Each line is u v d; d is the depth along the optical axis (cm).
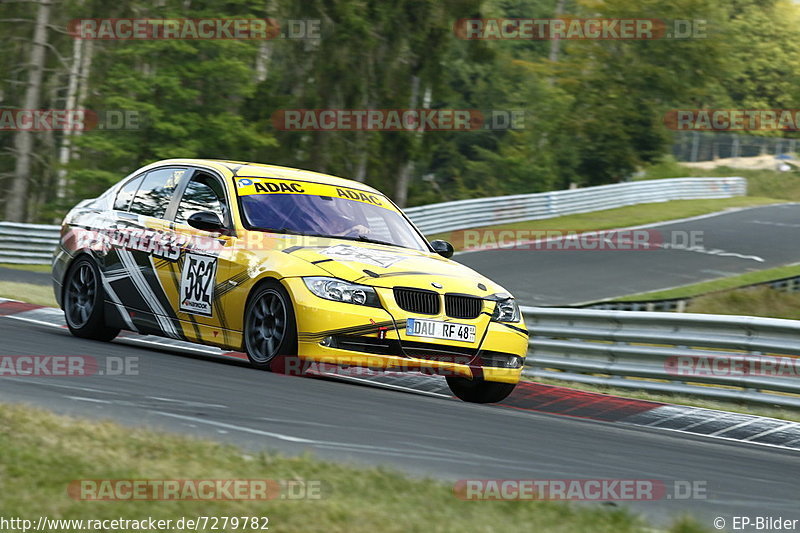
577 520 1101
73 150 12556
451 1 11731
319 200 2631
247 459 1231
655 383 2955
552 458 1564
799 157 19612
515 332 2412
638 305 5472
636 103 15925
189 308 2519
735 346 2797
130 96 12250
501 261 7619
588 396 2723
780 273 7425
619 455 1688
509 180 17850
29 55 12381
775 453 2023
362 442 1505
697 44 15550
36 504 963
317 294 2248
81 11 11912
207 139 12219
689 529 1091
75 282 2867
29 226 7531
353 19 11131
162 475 1102
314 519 986
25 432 1238
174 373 2106
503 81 18388
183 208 2647
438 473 1334
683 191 12862
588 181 16550
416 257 2483
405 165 12362
